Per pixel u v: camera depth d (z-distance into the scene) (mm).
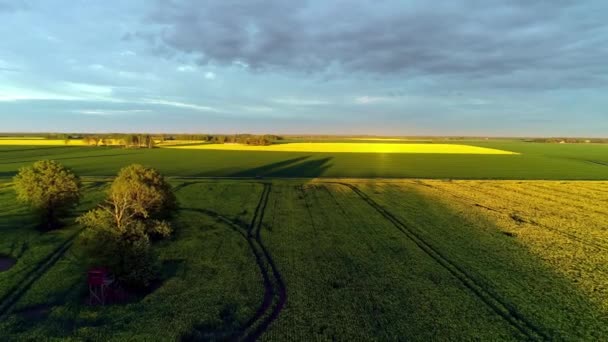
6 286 22219
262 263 26250
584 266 26125
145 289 22219
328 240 31391
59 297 21016
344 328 17953
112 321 18406
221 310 19625
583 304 20609
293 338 17109
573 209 44656
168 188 34469
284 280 23375
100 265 21266
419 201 48125
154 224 30703
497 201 48969
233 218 38438
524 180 68938
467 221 38219
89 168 78938
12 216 38125
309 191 54656
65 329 17672
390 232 33875
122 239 21625
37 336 17016
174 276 23938
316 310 19641
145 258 21844
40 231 33312
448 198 50469
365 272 24688
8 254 27750
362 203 46469
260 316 19125
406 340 17016
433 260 26984
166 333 17375
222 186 57906
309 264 26047
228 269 25062
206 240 31109
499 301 20875
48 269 24906
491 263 26516
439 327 18141
